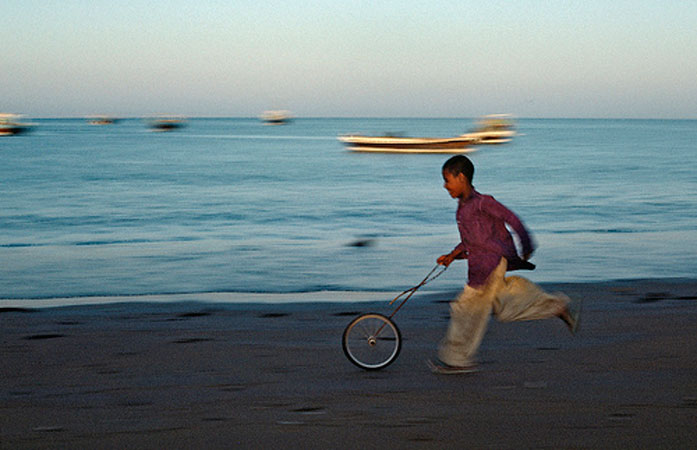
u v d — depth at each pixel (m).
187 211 20.91
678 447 3.63
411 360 5.52
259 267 11.02
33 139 105.12
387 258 11.86
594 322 6.77
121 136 125.25
